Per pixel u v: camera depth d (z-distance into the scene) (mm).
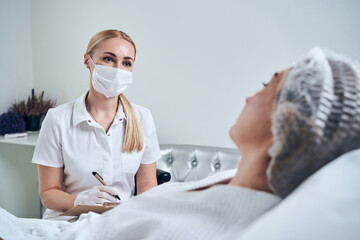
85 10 2441
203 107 2100
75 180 1217
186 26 2104
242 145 368
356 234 219
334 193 249
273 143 325
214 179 441
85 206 703
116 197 1082
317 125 294
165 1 2154
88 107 1243
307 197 253
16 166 2438
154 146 1378
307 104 302
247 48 1943
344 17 1690
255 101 370
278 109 325
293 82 324
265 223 252
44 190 1189
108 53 1189
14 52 2580
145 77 2270
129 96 2346
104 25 2385
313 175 287
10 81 2559
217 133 2070
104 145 1205
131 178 1296
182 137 2182
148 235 351
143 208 402
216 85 2049
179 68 2150
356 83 307
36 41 2682
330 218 230
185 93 2148
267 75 1907
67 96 2588
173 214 366
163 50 2191
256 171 338
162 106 2232
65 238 412
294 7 1805
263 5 1878
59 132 1189
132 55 1251
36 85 2721
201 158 1900
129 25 2293
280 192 320
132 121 1252
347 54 1699
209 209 344
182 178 1908
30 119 2465
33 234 502
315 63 325
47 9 2600
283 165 311
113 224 395
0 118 2252
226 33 1991
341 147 295
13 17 2559
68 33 2529
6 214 530
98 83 1184
